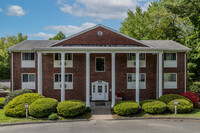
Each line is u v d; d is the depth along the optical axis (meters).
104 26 16.69
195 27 23.75
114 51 15.59
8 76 42.16
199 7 19.89
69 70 18.30
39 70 15.51
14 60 18.00
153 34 32.34
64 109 11.94
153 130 9.63
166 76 18.36
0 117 12.08
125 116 12.55
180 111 12.82
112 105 15.43
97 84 18.38
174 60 18.36
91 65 18.39
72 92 18.34
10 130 9.87
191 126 10.30
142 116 12.41
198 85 23.41
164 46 18.23
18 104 12.59
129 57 18.50
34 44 18.84
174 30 31.56
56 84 18.30
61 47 15.29
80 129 9.95
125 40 16.67
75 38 16.59
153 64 18.58
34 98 13.41
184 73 18.33
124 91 18.42
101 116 12.78
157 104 12.86
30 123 11.17
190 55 25.75
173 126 10.32
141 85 18.52
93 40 16.64
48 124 11.00
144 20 34.38
